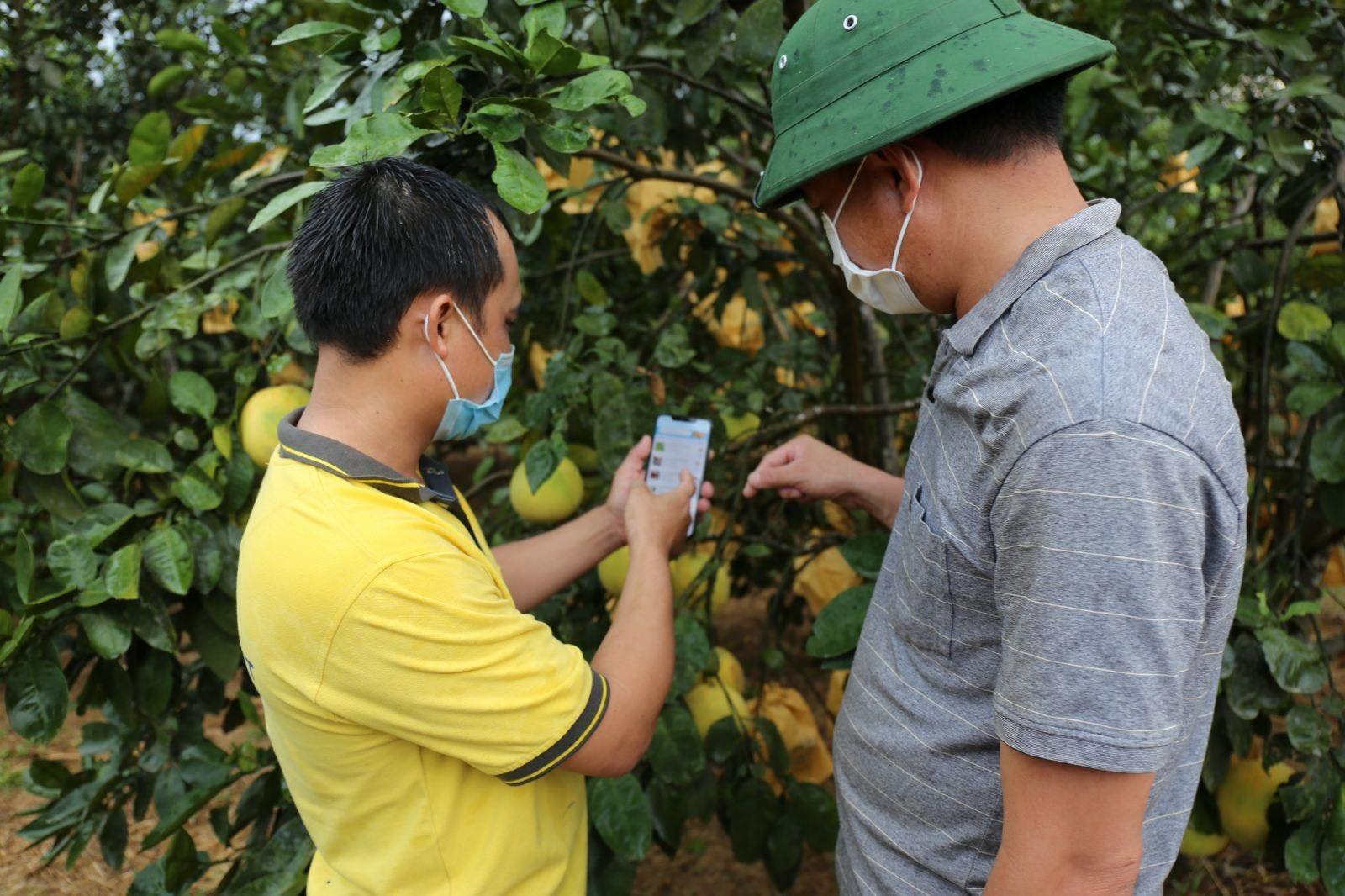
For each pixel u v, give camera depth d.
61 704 1.71
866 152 1.03
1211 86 2.17
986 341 1.05
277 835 1.75
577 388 1.97
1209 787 1.88
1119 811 0.93
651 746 1.88
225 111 2.62
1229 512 0.95
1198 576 0.91
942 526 1.10
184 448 1.95
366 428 1.16
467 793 1.19
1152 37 2.40
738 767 2.11
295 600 1.07
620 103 1.52
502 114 1.41
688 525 1.67
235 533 1.84
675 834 1.97
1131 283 0.99
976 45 1.01
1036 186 1.06
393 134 1.38
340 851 1.23
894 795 1.28
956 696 1.19
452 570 1.10
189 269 2.11
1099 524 0.89
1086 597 0.90
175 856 1.84
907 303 1.20
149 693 1.90
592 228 2.68
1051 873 0.97
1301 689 1.72
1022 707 0.94
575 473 2.14
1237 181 2.85
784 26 2.12
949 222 1.08
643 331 2.92
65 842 2.09
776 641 2.69
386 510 1.12
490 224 1.18
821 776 2.66
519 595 1.68
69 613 1.74
